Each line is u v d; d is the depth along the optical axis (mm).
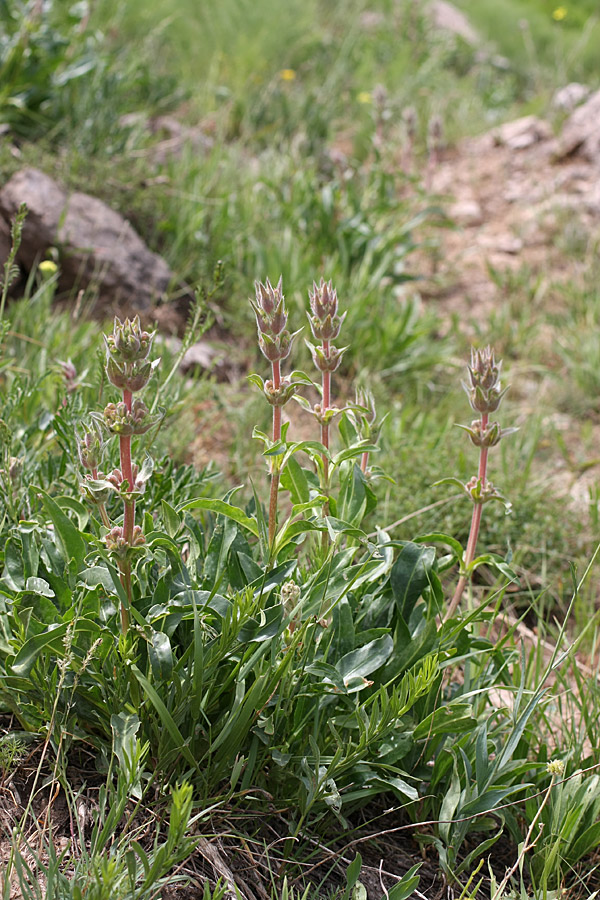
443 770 2076
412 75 9344
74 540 1943
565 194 6969
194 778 1921
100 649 1872
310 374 4457
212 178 5602
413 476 3529
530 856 2139
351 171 6059
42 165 4902
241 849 1867
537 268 6160
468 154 7895
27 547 2020
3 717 2064
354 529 1948
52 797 1806
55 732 1920
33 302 4016
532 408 4645
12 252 2607
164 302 4664
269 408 4027
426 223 5863
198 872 1831
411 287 5910
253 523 1981
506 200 7098
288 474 2156
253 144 6973
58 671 1910
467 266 6215
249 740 1997
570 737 2295
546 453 4332
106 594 1898
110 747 1947
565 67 10852
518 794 2199
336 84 8328
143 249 4797
